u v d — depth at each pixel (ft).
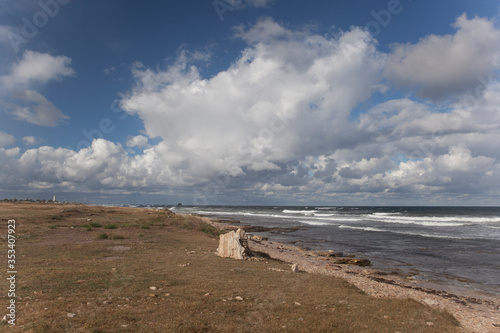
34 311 24.04
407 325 27.04
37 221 111.14
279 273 47.55
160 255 57.06
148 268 43.96
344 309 30.40
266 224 223.71
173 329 21.85
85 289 31.45
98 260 48.73
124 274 39.06
